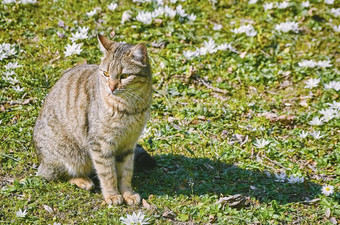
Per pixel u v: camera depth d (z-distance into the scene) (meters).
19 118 9.30
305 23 13.30
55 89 7.84
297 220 7.17
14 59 10.88
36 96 9.94
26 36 11.80
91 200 7.34
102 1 13.32
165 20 12.64
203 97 10.54
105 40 7.38
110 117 7.07
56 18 12.47
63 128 7.52
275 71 11.40
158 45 11.92
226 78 11.25
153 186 7.80
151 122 9.62
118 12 12.98
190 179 7.88
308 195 7.80
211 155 8.74
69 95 7.53
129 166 7.54
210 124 9.57
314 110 10.40
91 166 7.87
